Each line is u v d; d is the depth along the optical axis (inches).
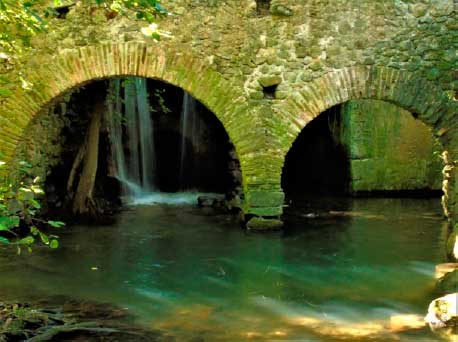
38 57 291.4
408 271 245.1
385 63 302.8
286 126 301.3
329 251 280.1
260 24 296.8
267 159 301.9
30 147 314.0
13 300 201.8
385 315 190.1
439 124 309.1
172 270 247.0
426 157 463.2
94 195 393.7
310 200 448.8
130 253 275.1
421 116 309.1
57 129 351.6
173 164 519.2
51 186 354.3
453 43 304.2
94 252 276.2
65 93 299.0
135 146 486.9
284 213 385.7
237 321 184.4
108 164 434.6
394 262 259.8
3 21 199.3
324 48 299.6
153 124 513.7
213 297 210.5
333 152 494.6
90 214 362.0
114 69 292.7
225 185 498.3
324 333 173.2
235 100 298.4
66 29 290.8
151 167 509.7
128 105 478.6
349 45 300.7
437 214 382.3
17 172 300.8
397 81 304.2
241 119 299.3
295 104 300.0
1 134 292.7
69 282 226.7
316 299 208.1
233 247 287.1
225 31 295.7
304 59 299.4
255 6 295.9
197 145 511.8
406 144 463.5
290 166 530.6
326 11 298.5
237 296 211.8
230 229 328.8
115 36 291.0
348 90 302.8
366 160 464.1
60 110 353.4
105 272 242.1
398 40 302.5
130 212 392.5
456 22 303.3
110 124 437.1
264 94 300.4
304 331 175.2
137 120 491.5
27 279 229.1
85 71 292.7
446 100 305.9
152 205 425.7
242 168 304.0
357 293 215.2
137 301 204.4
